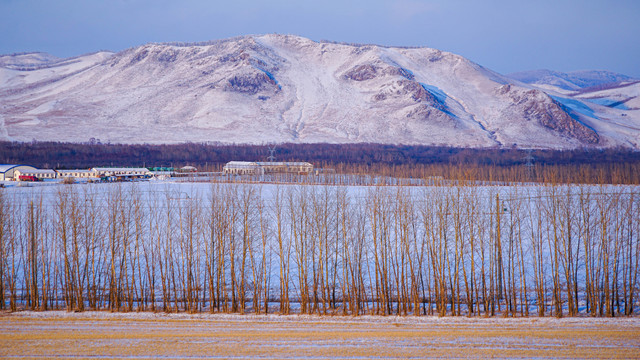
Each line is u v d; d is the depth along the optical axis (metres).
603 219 100.25
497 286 102.38
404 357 74.06
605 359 72.62
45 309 99.56
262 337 83.00
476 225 109.12
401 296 109.12
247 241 105.25
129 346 78.81
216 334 84.88
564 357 73.44
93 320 92.75
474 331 85.50
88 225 110.25
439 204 108.44
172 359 73.62
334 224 110.75
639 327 86.38
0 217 102.81
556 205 113.06
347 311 100.25
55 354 75.62
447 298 106.12
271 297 108.69
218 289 99.88
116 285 102.06
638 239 103.44
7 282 107.44
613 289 95.25
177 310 98.88
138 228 106.81
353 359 73.44
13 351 76.69
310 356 74.69
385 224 103.75
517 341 80.19
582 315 96.12
